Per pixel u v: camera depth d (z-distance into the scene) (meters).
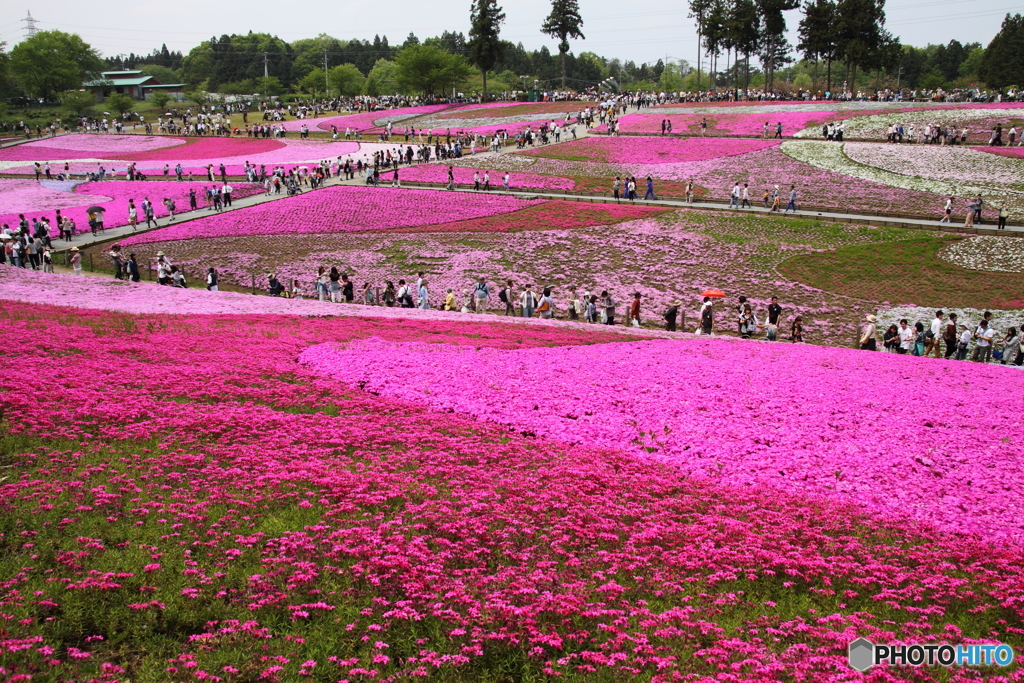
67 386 16.42
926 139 65.88
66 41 145.88
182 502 11.99
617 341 25.20
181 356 19.48
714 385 19.70
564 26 130.62
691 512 12.88
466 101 122.50
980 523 12.64
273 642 9.01
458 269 42.38
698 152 68.06
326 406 16.89
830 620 9.91
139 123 117.25
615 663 8.96
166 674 8.43
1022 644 9.61
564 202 54.38
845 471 14.52
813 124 75.50
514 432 16.16
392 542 11.12
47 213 52.62
